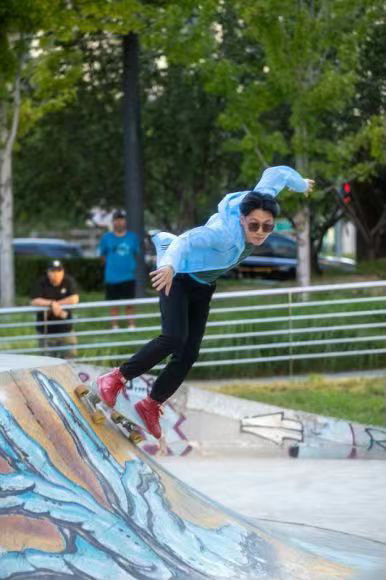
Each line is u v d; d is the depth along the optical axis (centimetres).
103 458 721
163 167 3784
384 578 736
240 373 1730
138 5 2361
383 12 2261
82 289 3462
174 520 711
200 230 721
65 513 648
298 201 2302
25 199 3819
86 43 3200
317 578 717
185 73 3294
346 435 1371
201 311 755
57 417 712
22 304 2644
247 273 3866
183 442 1407
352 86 2278
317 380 1667
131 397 1397
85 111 3531
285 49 2270
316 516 1021
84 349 1717
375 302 1833
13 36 2452
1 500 629
